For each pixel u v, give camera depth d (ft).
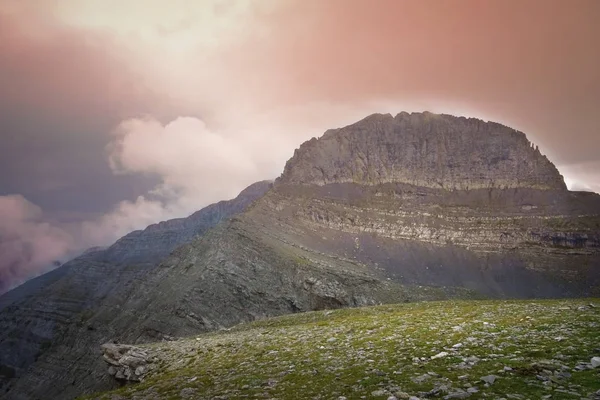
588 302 165.58
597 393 58.23
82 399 123.03
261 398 81.46
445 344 105.91
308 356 119.65
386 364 93.50
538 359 79.41
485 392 64.13
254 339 174.60
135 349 191.83
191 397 93.76
